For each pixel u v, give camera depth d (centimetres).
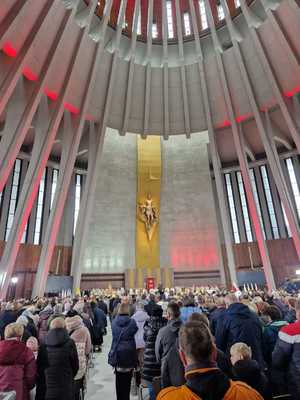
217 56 2044
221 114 2289
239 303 333
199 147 2675
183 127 2483
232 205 2650
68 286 2011
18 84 1681
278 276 2309
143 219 2538
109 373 618
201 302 816
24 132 1658
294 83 1881
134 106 2369
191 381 131
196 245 2481
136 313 555
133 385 518
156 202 2597
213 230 2489
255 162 2602
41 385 294
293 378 256
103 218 2442
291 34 1709
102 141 2198
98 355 790
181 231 2533
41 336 509
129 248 2462
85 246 2122
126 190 2575
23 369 276
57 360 294
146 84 2248
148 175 2622
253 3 1867
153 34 2303
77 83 1938
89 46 1877
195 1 2256
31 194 1767
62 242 2369
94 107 2158
